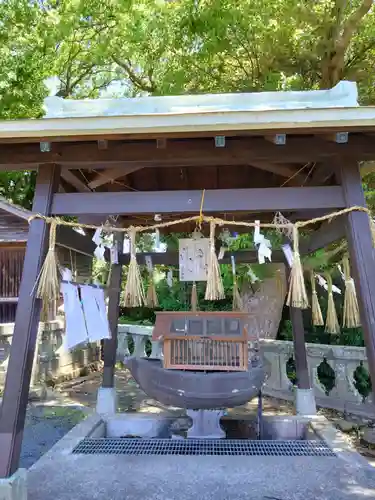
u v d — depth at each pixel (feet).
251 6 20.65
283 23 21.93
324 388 18.24
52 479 10.45
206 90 25.41
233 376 13.55
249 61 25.43
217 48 22.24
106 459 11.84
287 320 26.30
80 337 11.07
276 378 20.31
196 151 10.11
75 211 9.98
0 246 25.54
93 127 8.84
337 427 15.83
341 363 17.44
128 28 24.30
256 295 26.32
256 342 16.19
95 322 12.10
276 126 8.81
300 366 16.66
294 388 18.24
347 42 20.76
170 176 14.73
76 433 14.05
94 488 9.94
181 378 13.62
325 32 21.68
